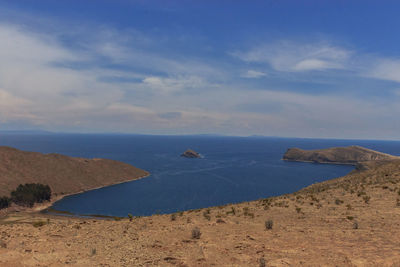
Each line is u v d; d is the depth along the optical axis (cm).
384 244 947
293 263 789
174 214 2294
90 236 1373
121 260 891
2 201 10056
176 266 814
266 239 1135
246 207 2406
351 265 742
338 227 1310
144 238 1252
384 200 2033
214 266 802
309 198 2628
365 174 4428
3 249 1073
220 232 1327
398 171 3700
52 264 858
